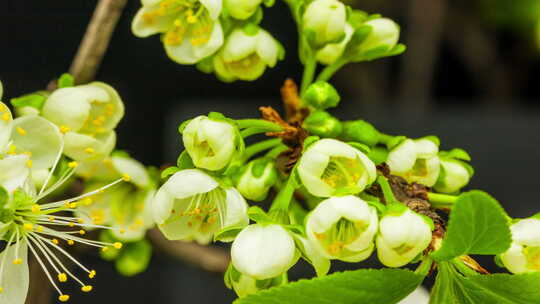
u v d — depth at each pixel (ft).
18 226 0.78
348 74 1.60
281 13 1.46
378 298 0.73
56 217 0.79
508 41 1.69
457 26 1.66
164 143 1.39
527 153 1.24
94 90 0.82
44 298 0.89
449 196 0.78
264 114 0.80
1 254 0.78
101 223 0.88
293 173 0.76
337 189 0.74
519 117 1.25
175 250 0.97
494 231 0.72
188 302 1.32
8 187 0.75
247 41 0.80
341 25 0.81
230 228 0.76
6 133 0.76
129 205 0.89
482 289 0.74
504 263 0.75
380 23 0.82
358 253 0.74
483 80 1.70
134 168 0.88
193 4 0.81
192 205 0.78
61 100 0.81
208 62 0.83
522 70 1.70
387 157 0.79
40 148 0.78
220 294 1.32
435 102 1.71
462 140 1.25
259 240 0.74
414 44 1.57
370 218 0.73
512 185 1.23
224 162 0.76
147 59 1.42
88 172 0.87
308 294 0.72
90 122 0.82
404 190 0.77
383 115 1.27
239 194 0.76
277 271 0.74
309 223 0.74
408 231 0.73
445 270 0.75
